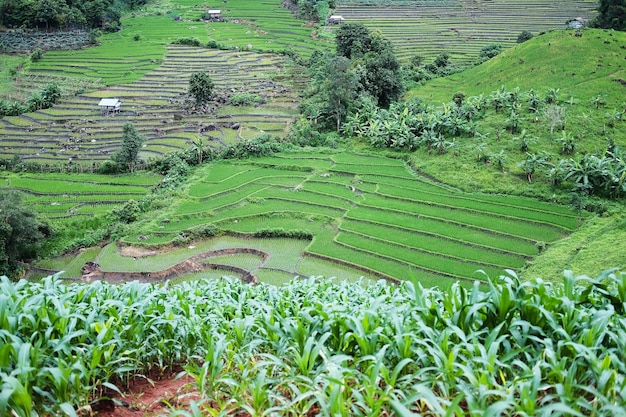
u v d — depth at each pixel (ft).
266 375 40.24
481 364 36.55
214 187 240.94
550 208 208.74
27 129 308.40
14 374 33.53
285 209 219.61
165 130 306.55
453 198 222.48
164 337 48.37
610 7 382.63
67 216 221.66
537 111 272.31
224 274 180.75
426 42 457.68
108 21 508.53
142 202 225.56
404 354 36.99
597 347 35.19
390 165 262.47
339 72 295.48
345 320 41.24
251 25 515.09
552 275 154.92
